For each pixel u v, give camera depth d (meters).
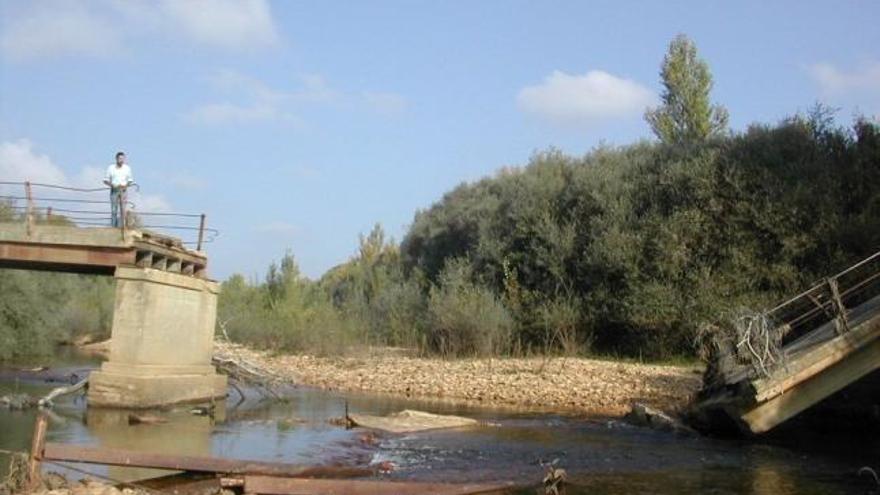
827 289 27.44
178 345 25.27
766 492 14.43
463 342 41.97
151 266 24.73
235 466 14.41
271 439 19.33
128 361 23.00
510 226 47.62
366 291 59.09
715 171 38.56
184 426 20.70
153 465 13.79
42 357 41.50
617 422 23.38
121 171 24.42
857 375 18.81
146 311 23.17
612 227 40.62
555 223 44.56
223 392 27.88
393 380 33.50
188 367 25.83
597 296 40.59
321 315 46.66
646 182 41.75
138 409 22.59
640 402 26.78
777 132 40.03
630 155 46.88
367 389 32.12
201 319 26.94
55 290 43.50
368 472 15.52
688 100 52.78
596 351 41.06
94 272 27.19
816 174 37.03
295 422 22.27
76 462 13.81
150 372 23.42
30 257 24.23
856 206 36.53
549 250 43.78
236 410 24.91
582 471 16.31
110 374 22.86
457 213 54.84
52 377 30.81
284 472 14.69
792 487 14.86
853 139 38.91
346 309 51.53
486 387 30.73
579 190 44.78
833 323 21.58
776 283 35.72
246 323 48.88
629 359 38.78
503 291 45.28
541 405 27.48
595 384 30.12
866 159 37.09
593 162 47.84
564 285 42.47
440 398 29.64
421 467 16.45
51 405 22.97
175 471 14.38
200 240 28.42
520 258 45.56
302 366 39.03
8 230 24.27
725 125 52.69
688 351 37.22
